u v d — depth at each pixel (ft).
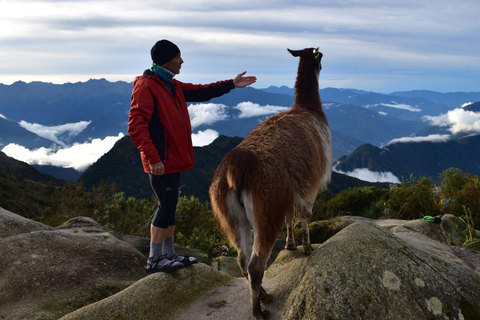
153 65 14.24
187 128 14.51
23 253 18.71
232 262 24.58
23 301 16.19
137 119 13.20
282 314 12.08
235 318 13.55
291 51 19.94
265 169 12.56
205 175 343.67
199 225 32.63
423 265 12.86
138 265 20.88
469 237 23.09
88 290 17.37
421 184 33.88
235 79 16.44
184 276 15.83
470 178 34.22
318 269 12.01
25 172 345.72
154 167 13.30
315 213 34.96
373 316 11.05
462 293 12.40
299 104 18.80
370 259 12.33
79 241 20.68
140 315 14.17
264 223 12.19
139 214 32.48
